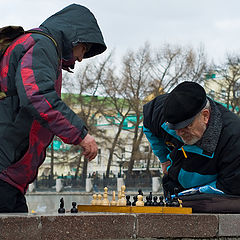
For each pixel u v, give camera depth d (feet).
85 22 12.50
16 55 11.17
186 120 12.85
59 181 161.07
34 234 8.83
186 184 14.87
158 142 16.31
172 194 15.87
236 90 170.19
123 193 12.71
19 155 11.19
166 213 11.25
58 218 9.14
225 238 11.84
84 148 11.03
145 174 168.66
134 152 173.99
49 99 10.67
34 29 11.88
